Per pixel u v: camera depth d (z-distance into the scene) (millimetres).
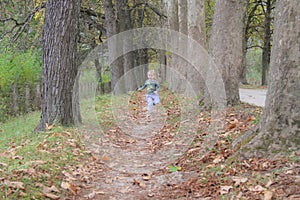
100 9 22438
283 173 4004
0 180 4262
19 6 16656
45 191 4285
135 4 23094
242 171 4574
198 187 4590
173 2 19688
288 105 4684
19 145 6961
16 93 15570
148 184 5172
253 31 31594
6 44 15359
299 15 4574
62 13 8383
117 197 4637
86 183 5172
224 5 9203
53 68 8461
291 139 4613
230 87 9336
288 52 4672
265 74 29734
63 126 8344
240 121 7504
